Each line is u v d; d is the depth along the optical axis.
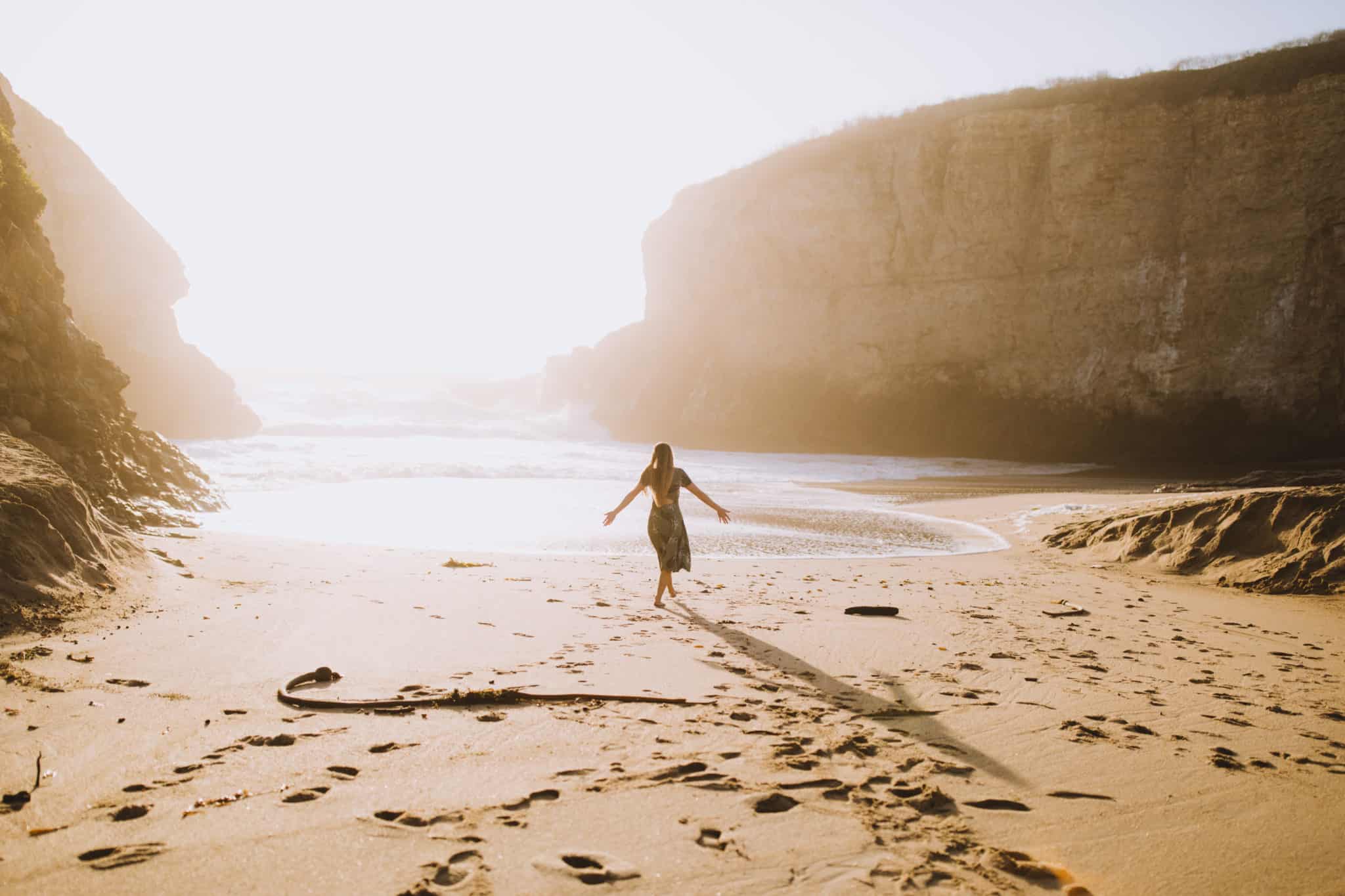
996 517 15.28
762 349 48.59
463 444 38.47
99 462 10.88
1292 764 3.36
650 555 9.89
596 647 5.18
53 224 34.50
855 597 7.37
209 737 3.32
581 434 52.59
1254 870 2.45
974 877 2.37
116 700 3.70
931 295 42.81
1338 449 33.34
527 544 10.61
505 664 4.69
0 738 3.18
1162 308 37.03
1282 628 6.45
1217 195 36.19
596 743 3.43
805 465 30.92
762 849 2.51
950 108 43.91
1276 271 34.91
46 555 5.30
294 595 6.36
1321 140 34.25
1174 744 3.58
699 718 3.81
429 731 3.51
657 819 2.70
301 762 3.10
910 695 4.31
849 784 3.05
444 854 2.41
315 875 2.27
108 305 36.97
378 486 18.55
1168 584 8.65
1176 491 20.36
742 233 49.12
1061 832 2.69
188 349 40.91
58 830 2.47
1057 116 39.25
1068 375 39.12
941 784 3.08
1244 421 35.06
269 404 57.81
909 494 20.19
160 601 5.69
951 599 7.39
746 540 11.69
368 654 4.78
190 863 2.30
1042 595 7.73
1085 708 4.12
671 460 6.97
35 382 10.78
